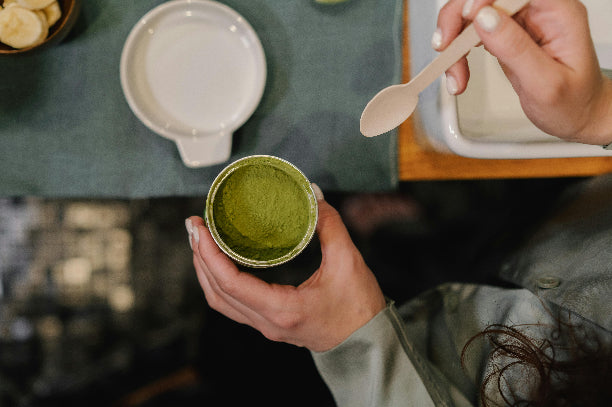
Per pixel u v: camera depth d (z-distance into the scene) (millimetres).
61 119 825
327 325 669
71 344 1084
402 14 845
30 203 996
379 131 649
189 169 853
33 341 1062
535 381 694
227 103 833
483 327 878
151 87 807
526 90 593
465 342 868
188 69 815
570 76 575
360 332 663
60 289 1047
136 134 839
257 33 845
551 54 608
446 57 553
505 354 752
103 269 1061
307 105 861
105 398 1133
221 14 792
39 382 1086
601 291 718
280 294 639
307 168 862
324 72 860
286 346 1198
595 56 597
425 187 1167
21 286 1024
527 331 817
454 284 960
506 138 735
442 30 609
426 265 1191
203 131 827
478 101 755
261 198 583
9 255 1005
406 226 1169
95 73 830
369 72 863
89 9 817
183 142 780
